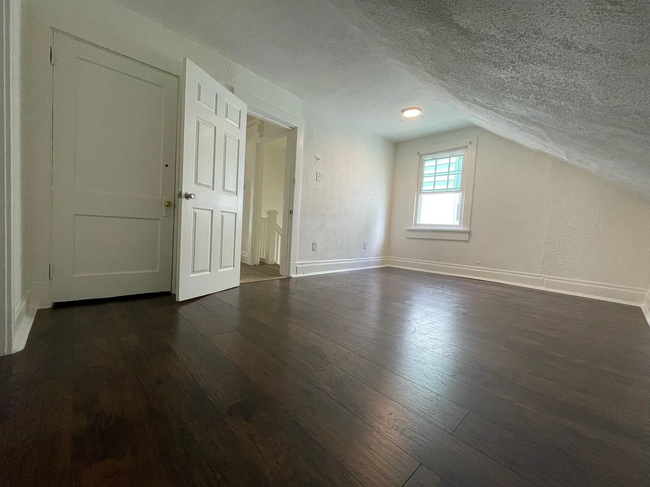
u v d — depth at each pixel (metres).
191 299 2.24
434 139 4.57
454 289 3.23
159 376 1.13
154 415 0.90
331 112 3.79
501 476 0.73
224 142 2.48
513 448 0.83
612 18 0.60
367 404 1.02
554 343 1.70
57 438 0.78
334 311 2.15
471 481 0.71
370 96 3.28
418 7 0.94
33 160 1.76
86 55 1.92
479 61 1.18
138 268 2.23
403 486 0.69
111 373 1.14
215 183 2.40
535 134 2.16
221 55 2.58
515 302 2.73
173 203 2.36
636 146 1.35
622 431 0.93
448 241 4.42
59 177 1.87
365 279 3.66
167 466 0.71
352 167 4.26
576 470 0.76
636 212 2.96
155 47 2.20
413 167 4.85
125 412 0.91
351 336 1.66
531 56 0.94
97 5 1.94
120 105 2.08
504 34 0.88
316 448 0.80
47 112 1.80
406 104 3.44
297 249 3.61
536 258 3.60
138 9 2.06
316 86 3.09
